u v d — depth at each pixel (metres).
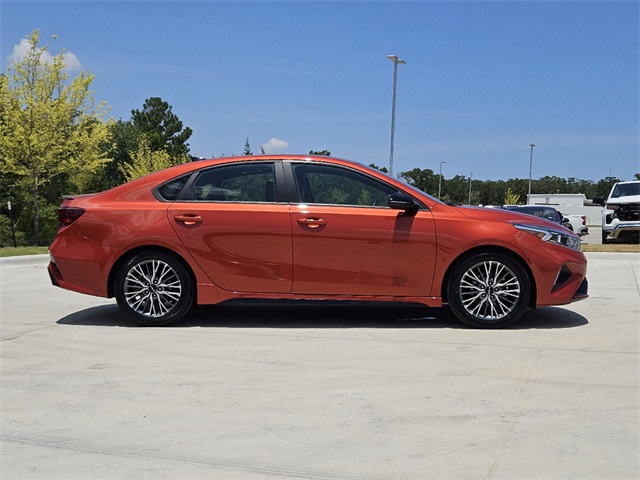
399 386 4.41
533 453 3.27
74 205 6.62
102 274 6.50
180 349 5.50
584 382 4.49
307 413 3.87
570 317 7.02
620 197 19.77
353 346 5.59
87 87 26.48
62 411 3.94
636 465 3.13
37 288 9.45
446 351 5.40
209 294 6.45
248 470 3.09
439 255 6.30
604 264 13.04
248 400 4.12
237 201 6.50
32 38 25.45
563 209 51.00
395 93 28.00
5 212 31.81
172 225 6.43
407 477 3.00
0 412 3.93
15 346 5.64
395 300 6.37
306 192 6.48
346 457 3.23
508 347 5.55
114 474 3.06
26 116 24.69
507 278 6.36
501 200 93.50
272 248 6.36
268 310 7.40
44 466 3.16
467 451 3.29
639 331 6.26
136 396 4.22
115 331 6.27
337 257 6.34
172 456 3.26
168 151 63.22
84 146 26.67
